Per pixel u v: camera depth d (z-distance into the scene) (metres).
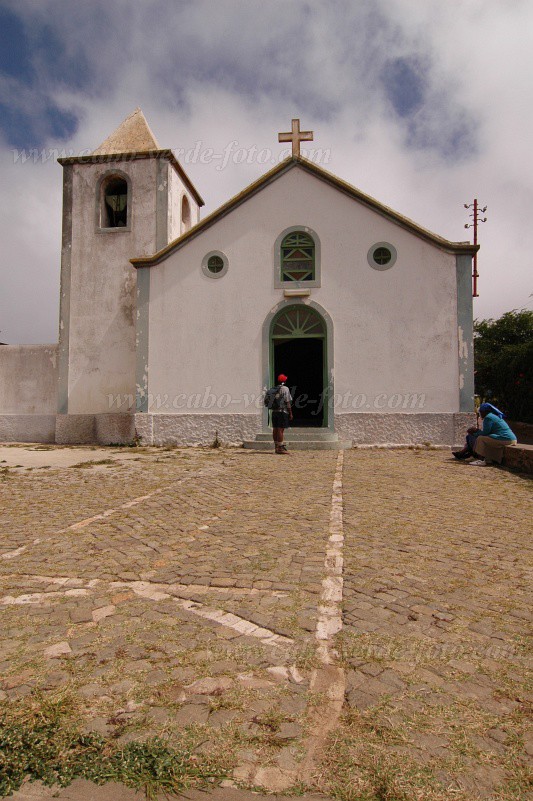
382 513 5.61
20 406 15.31
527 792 1.70
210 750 1.89
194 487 7.21
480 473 8.57
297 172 13.15
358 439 12.48
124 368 14.69
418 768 1.80
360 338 12.69
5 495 6.68
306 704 2.16
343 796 1.69
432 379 12.45
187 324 13.24
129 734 1.97
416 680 2.34
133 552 4.23
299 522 5.20
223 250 13.21
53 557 4.12
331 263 12.88
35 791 1.73
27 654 2.58
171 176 15.23
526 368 19.83
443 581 3.58
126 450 12.36
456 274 12.54
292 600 3.23
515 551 4.28
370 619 2.96
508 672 2.42
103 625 2.90
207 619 2.96
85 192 15.16
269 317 12.96
